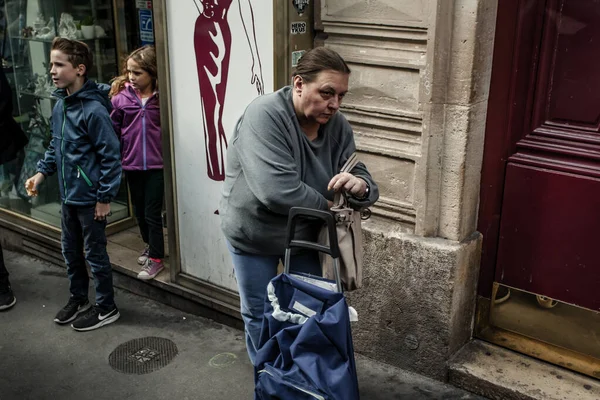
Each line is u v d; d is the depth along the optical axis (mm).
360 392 3102
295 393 2100
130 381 3256
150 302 4086
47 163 3607
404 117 2936
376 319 3271
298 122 2342
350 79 3062
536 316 3088
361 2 2885
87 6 4449
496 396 2980
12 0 4648
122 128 3898
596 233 2785
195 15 3295
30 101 4727
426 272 3016
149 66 3807
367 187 2365
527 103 2846
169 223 3811
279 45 3000
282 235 2469
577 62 2684
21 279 4438
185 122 3543
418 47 2814
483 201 3072
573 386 2912
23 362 3441
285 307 2254
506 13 2758
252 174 2268
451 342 3094
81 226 3576
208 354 3477
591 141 2721
